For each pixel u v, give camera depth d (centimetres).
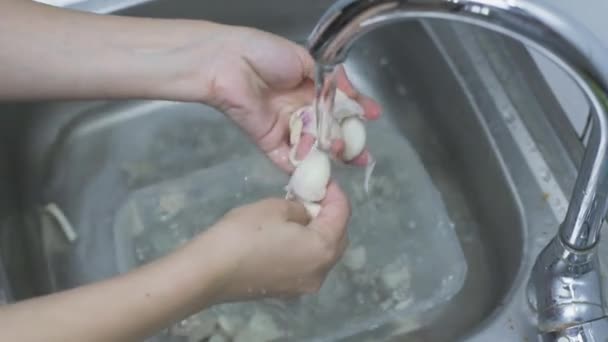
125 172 98
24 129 96
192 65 83
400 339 87
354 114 86
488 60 89
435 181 94
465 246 90
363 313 90
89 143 98
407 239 93
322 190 82
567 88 85
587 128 84
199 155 98
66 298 68
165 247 94
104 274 93
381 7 62
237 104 85
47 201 96
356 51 100
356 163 88
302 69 85
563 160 84
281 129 88
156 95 85
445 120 93
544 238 81
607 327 72
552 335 73
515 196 83
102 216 96
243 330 89
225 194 96
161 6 93
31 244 92
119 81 83
